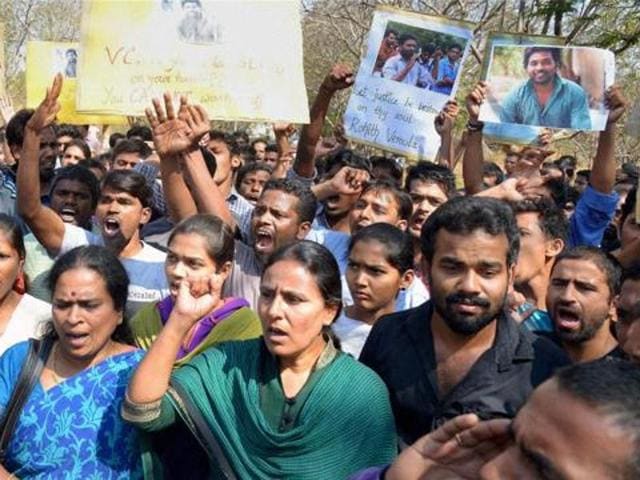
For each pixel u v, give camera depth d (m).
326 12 19.47
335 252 4.84
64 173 5.18
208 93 4.25
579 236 5.03
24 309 3.56
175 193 3.99
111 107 4.18
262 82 4.30
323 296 2.71
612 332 3.43
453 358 2.70
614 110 4.95
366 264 3.72
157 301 3.72
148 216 4.49
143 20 4.21
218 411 2.70
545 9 11.05
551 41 5.22
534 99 5.10
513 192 4.22
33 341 3.01
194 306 2.71
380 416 2.69
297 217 4.32
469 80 14.62
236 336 3.31
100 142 12.01
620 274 3.22
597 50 4.96
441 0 16.97
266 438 2.63
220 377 2.74
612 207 4.98
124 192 4.32
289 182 4.39
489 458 1.74
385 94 5.99
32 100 6.53
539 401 1.39
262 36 4.30
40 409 2.84
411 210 4.85
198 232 3.38
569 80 5.03
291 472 2.63
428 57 5.92
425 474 1.79
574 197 6.94
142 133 9.56
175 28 4.23
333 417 2.65
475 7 16.05
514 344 2.68
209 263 3.36
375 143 6.02
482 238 2.53
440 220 2.60
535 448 1.37
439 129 5.86
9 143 6.30
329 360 2.75
